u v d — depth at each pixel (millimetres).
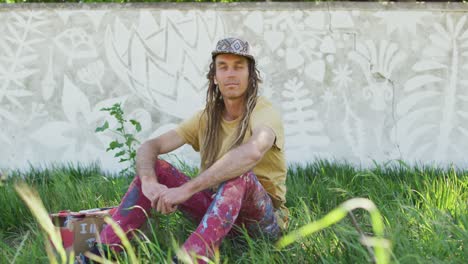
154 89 6324
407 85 6242
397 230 2906
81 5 6297
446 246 2887
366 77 6234
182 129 3602
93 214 3270
